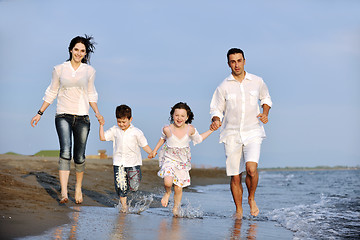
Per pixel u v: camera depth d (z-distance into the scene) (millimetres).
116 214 4477
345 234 3938
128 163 5105
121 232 3355
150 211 5074
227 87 5129
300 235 3797
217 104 5230
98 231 3328
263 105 5266
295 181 14867
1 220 3367
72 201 5113
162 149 5297
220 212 5438
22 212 3814
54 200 4941
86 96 5199
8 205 4090
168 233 3453
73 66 5148
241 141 5039
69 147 5008
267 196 8180
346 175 21359
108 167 9898
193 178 13562
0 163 7609
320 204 6570
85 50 5164
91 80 5285
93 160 12016
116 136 5184
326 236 3818
